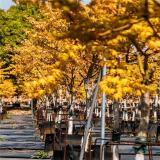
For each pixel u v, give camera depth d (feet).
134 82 31.73
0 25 254.88
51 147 79.20
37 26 76.59
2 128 148.87
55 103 126.93
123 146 89.15
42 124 108.68
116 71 32.30
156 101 119.85
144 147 38.96
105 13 32.58
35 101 234.79
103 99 49.47
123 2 29.71
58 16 67.56
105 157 56.85
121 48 26.40
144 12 19.75
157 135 90.63
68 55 34.60
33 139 111.55
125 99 119.65
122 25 20.04
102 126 49.90
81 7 21.30
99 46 25.72
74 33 19.81
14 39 252.83
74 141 75.56
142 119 38.96
